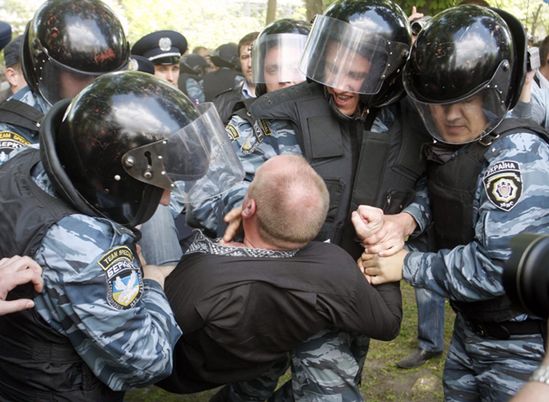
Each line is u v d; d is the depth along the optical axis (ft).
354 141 7.22
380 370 11.68
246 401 8.07
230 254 6.10
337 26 6.85
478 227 6.37
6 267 4.92
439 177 6.88
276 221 5.87
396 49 6.86
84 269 5.06
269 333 6.10
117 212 5.44
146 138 5.24
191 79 20.62
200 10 48.26
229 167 5.91
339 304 6.02
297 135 7.26
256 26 50.39
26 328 5.31
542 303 2.86
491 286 6.16
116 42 7.29
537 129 6.36
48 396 5.43
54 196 5.39
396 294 6.82
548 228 6.09
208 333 6.00
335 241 7.29
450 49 6.13
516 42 6.48
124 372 5.44
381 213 6.81
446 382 7.64
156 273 6.30
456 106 6.24
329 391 6.68
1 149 7.21
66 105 5.79
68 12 7.13
